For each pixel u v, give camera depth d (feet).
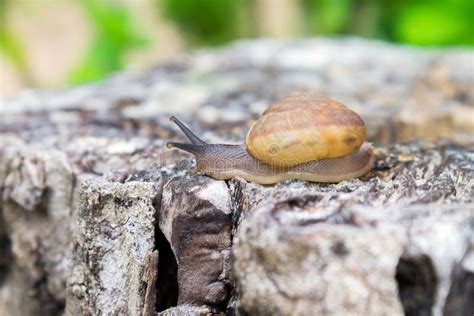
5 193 0.87
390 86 1.15
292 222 0.64
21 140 0.91
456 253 0.63
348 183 0.74
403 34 1.51
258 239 0.64
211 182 0.74
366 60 1.34
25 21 2.06
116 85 1.20
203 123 0.97
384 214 0.64
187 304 0.73
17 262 0.90
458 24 1.45
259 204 0.68
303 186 0.74
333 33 1.64
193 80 1.21
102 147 0.88
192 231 0.72
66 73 1.68
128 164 0.83
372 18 1.57
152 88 1.16
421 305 0.63
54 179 0.84
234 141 0.88
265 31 1.73
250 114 1.01
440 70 1.25
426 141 0.91
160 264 0.75
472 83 1.16
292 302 0.63
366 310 0.62
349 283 0.62
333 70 1.26
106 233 0.74
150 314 0.72
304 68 1.28
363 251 0.62
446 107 1.07
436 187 0.72
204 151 0.76
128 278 0.73
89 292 0.75
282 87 1.15
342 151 0.74
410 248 0.62
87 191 0.74
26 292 0.89
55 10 2.15
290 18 1.75
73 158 0.84
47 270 0.86
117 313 0.73
